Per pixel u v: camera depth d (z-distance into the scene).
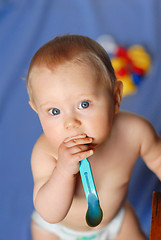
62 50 0.85
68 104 0.81
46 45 0.89
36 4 2.44
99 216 0.77
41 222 1.17
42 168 1.02
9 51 2.14
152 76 1.95
